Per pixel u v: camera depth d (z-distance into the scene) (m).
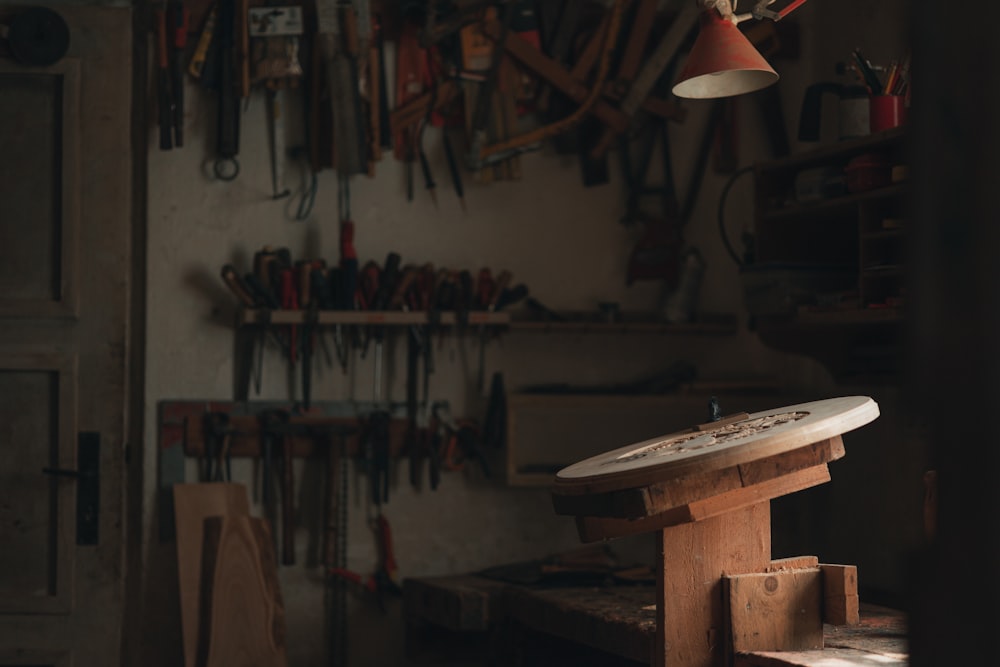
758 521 2.29
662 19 4.40
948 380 0.81
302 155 4.18
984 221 0.79
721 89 2.90
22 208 3.94
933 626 0.83
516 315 4.31
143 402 4.01
